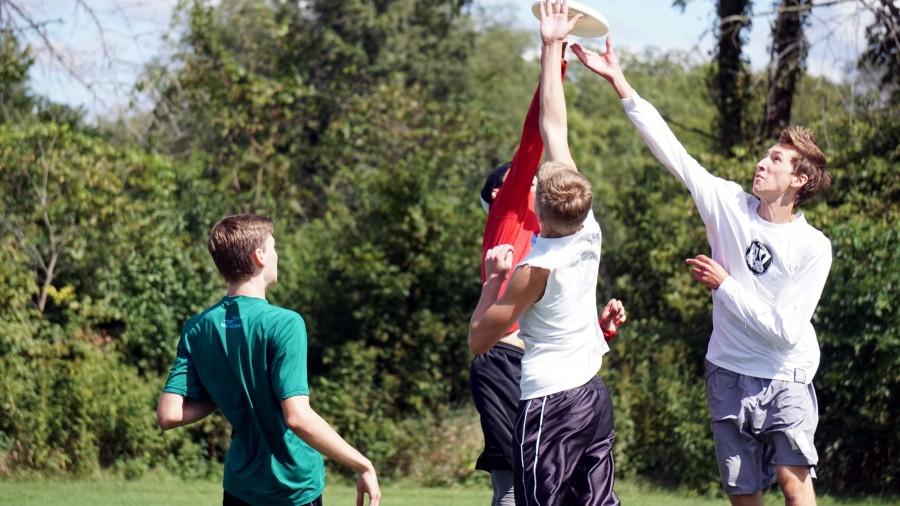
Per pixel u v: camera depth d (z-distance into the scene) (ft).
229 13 69.46
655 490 38.40
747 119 53.21
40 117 53.72
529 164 14.44
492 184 16.74
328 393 42.37
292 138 59.88
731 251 14.96
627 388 40.93
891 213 39.91
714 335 15.23
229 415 12.17
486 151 55.77
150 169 45.57
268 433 11.99
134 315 42.86
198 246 47.24
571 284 12.42
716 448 15.12
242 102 56.49
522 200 14.62
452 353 45.88
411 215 45.78
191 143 59.26
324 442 11.68
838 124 46.34
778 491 35.58
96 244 42.60
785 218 14.97
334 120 63.05
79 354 40.55
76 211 42.22
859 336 35.86
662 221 47.11
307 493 12.09
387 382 43.91
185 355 12.50
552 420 12.44
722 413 14.94
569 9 13.74
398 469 40.78
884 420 36.29
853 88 46.16
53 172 41.68
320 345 45.16
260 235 12.35
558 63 13.52
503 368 15.43
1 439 37.35
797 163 14.71
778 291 14.69
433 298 46.06
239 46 69.00
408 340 44.86
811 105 53.36
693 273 14.71
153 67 56.08
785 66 49.16
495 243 14.62
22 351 39.32
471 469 39.55
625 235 53.36
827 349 37.06
